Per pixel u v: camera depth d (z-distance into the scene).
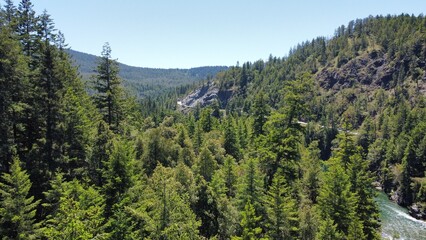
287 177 35.62
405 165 84.44
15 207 21.06
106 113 39.88
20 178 21.75
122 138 36.44
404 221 68.38
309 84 34.78
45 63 30.66
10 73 27.50
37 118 31.33
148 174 40.06
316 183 44.72
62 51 46.22
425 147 84.44
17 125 30.05
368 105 167.88
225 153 57.38
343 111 175.75
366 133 118.75
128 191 25.00
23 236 20.36
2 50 26.64
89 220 18.14
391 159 97.81
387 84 183.25
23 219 21.17
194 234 22.38
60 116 31.03
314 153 67.56
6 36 27.38
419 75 169.25
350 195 37.28
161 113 130.75
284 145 35.44
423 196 75.31
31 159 29.02
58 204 23.56
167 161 43.12
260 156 39.38
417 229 63.56
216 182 34.31
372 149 108.31
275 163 35.97
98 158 29.03
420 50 183.38
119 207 23.48
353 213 35.91
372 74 197.12
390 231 62.03
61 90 32.62
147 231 23.20
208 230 30.58
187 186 32.16
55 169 29.30
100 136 29.16
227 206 31.75
